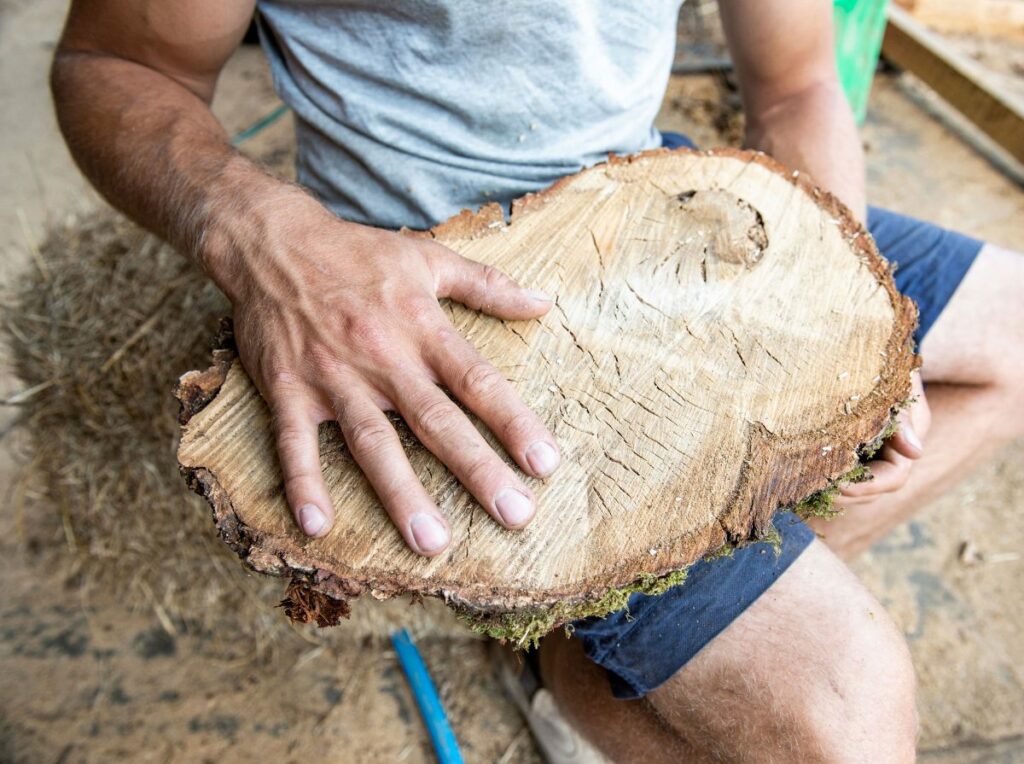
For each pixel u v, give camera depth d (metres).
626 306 0.92
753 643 0.96
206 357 1.39
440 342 0.82
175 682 1.51
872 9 2.35
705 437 0.82
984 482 1.86
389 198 1.14
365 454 0.77
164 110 1.09
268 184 0.95
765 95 1.39
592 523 0.78
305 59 1.10
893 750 0.94
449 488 0.79
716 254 0.96
